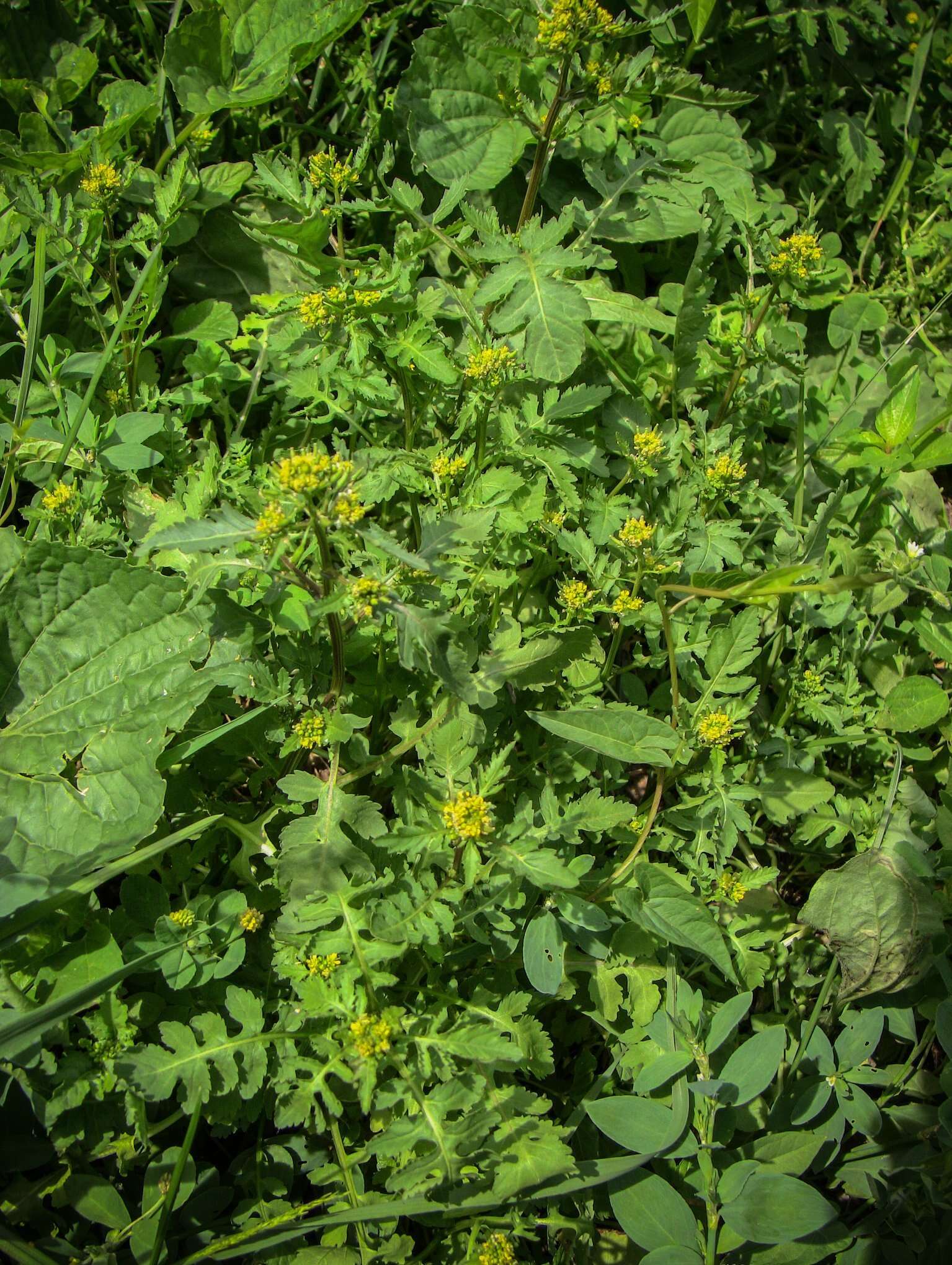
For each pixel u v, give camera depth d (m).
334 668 0.26
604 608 0.29
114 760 0.27
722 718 0.28
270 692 0.26
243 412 0.33
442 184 0.36
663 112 0.41
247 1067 0.24
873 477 0.38
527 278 0.30
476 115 0.37
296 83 0.40
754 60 0.45
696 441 0.33
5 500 0.33
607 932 0.29
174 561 0.28
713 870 0.29
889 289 0.43
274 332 0.31
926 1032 0.30
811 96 0.46
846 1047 0.29
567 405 0.29
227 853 0.29
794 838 0.32
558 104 0.31
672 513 0.32
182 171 0.34
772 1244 0.25
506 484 0.28
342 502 0.22
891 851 0.30
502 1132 0.24
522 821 0.25
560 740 0.30
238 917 0.26
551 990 0.25
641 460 0.30
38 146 0.37
